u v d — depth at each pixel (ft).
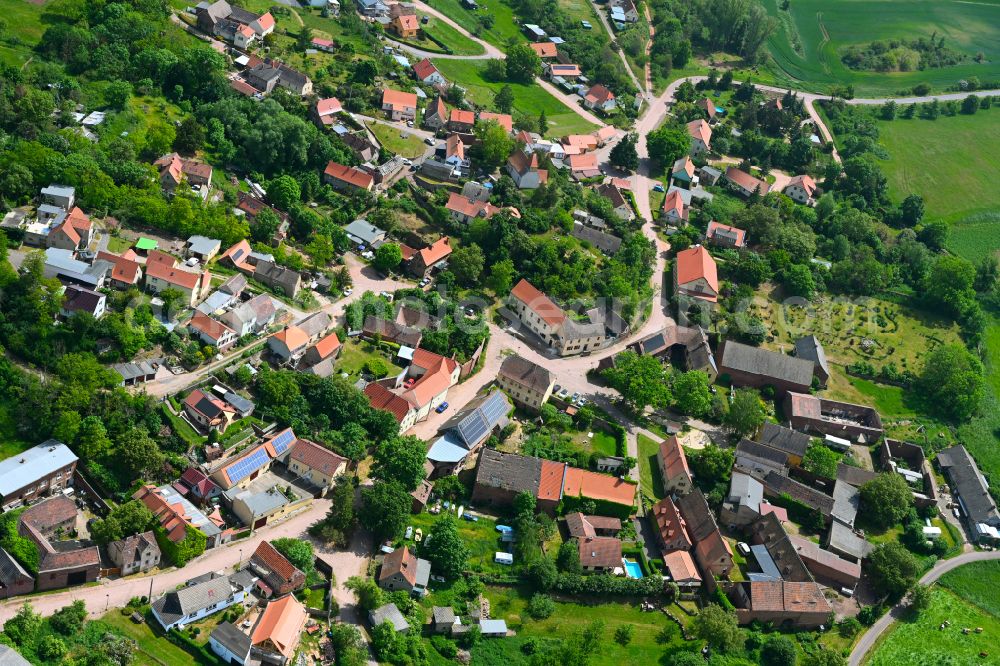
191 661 558.97
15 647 528.22
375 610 611.06
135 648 549.95
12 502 612.29
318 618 607.78
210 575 603.26
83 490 648.38
